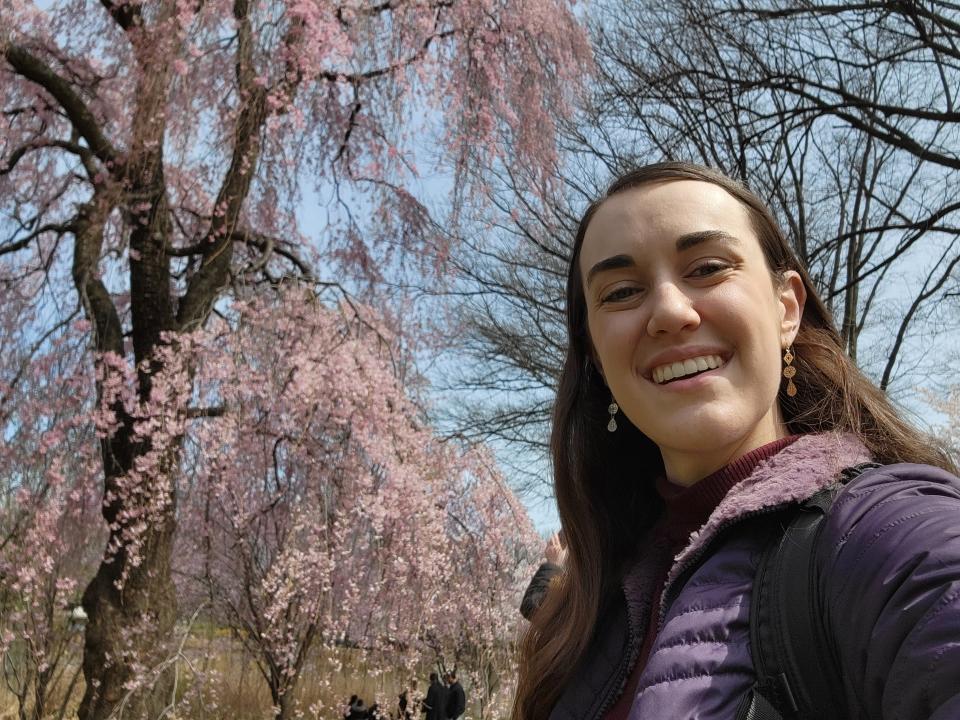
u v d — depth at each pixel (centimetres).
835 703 77
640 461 144
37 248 698
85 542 589
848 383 115
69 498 536
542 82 729
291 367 595
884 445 109
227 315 641
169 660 534
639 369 107
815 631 79
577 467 143
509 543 702
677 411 103
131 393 533
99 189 622
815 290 122
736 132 763
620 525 134
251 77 621
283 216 739
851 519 81
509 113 671
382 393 630
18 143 682
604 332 110
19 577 487
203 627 710
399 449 637
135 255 609
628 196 111
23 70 604
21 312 657
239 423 578
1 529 514
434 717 654
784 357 120
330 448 607
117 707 512
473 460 691
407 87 645
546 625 134
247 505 606
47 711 609
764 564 87
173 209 703
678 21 752
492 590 675
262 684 731
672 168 112
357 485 603
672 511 115
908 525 75
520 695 132
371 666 632
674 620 90
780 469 97
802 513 88
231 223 642
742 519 93
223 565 668
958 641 64
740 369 104
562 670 123
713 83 745
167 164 670
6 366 613
